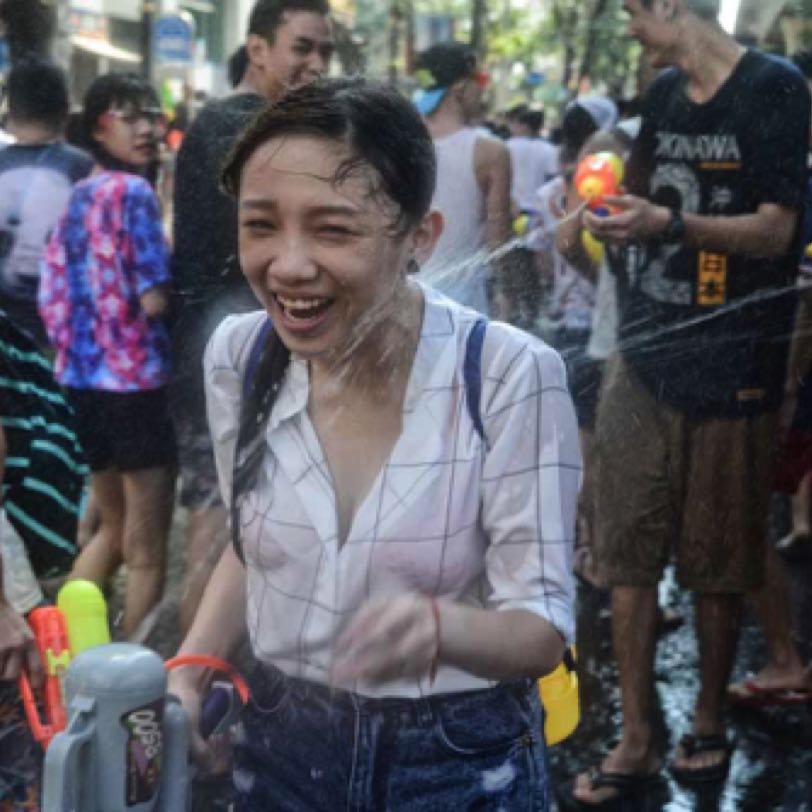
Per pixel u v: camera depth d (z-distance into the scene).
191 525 3.46
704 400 3.23
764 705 3.88
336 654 1.54
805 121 3.16
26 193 4.18
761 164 3.16
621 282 3.31
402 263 1.61
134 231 3.64
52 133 4.28
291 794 1.79
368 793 1.73
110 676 1.58
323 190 1.53
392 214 1.56
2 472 2.29
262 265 1.58
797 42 4.51
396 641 1.50
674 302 3.24
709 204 3.23
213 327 3.39
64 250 3.74
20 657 2.02
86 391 3.69
